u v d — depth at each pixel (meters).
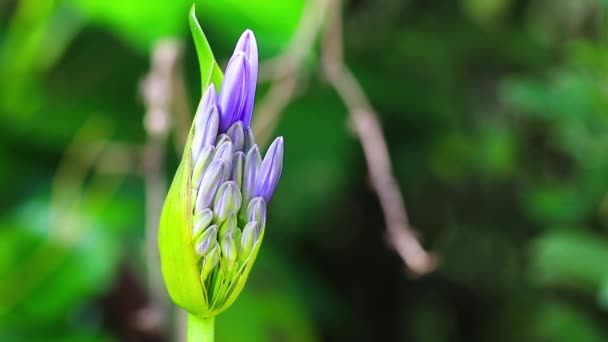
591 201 1.12
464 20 1.46
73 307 1.15
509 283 1.46
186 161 0.56
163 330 1.07
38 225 1.17
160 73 0.89
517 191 1.44
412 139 1.46
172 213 0.56
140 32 1.01
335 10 0.94
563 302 1.22
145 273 1.17
